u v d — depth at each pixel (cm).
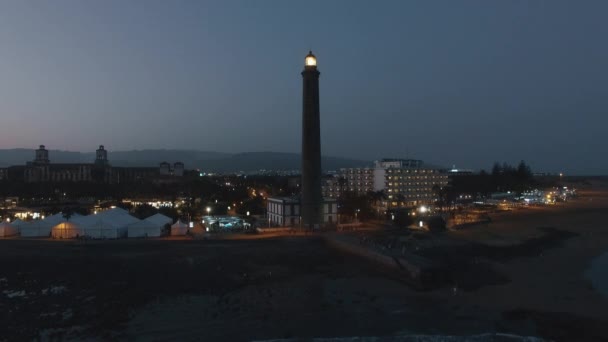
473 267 8431
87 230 11044
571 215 18175
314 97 13038
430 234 12106
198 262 8894
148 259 9081
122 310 5922
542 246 11000
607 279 7744
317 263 8975
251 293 6875
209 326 5391
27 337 4922
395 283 7512
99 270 8225
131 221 11800
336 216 13812
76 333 5094
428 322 5566
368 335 5125
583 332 5228
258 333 5181
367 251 9088
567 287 7200
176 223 11825
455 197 19800
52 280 7569
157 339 4962
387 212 16012
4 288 7081
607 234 13225
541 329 5316
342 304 6325
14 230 11588
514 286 7262
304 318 5712
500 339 4506
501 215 18062
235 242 10712
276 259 9256
